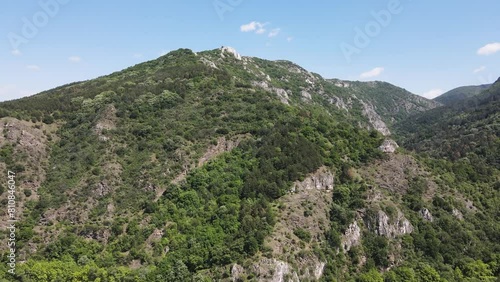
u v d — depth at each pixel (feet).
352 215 299.99
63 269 263.90
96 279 255.50
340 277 266.98
